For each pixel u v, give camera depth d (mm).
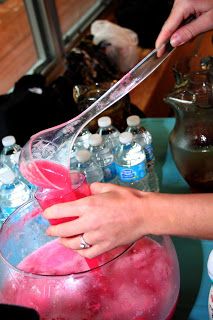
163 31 905
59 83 1594
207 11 881
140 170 964
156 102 1926
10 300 662
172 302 687
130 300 644
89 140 983
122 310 637
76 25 2174
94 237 624
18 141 1257
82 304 634
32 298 645
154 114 1924
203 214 625
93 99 1107
